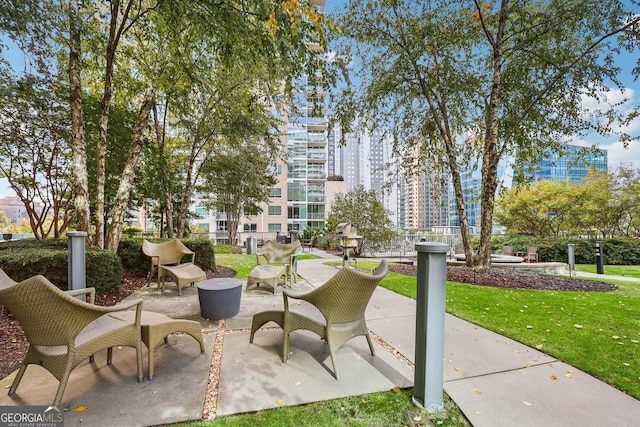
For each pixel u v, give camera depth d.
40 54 4.11
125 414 1.72
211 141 10.96
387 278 6.23
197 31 4.60
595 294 5.03
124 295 4.65
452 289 5.25
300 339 2.91
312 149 30.39
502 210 17.19
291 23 3.31
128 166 5.90
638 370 2.31
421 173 9.16
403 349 2.69
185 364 2.36
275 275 4.87
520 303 4.33
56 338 1.75
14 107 5.79
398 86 7.64
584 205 14.41
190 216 16.92
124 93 7.65
